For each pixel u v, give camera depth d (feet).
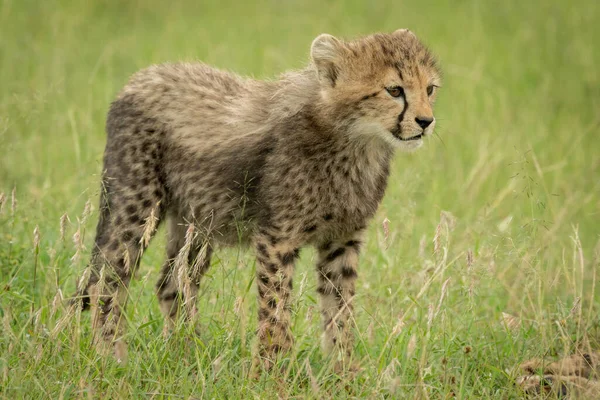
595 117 59.82
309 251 41.88
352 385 29.17
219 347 31.24
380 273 37.96
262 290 32.48
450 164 52.44
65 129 52.60
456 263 36.68
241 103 35.12
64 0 78.23
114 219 34.83
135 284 36.99
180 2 83.61
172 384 28.50
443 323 32.17
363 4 82.12
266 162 32.83
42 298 32.17
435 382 29.78
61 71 62.28
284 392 28.50
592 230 46.75
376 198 33.88
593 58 70.79
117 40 72.38
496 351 32.37
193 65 37.17
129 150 34.96
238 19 79.46
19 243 38.50
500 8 80.28
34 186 44.73
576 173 52.34
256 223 33.47
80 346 30.14
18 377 27.09
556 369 30.63
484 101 62.39
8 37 68.44
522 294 36.96
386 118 31.76
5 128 44.96
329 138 32.22
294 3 83.82
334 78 32.12
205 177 34.45
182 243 36.35
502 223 39.78
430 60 32.99
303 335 32.32
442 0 82.79
